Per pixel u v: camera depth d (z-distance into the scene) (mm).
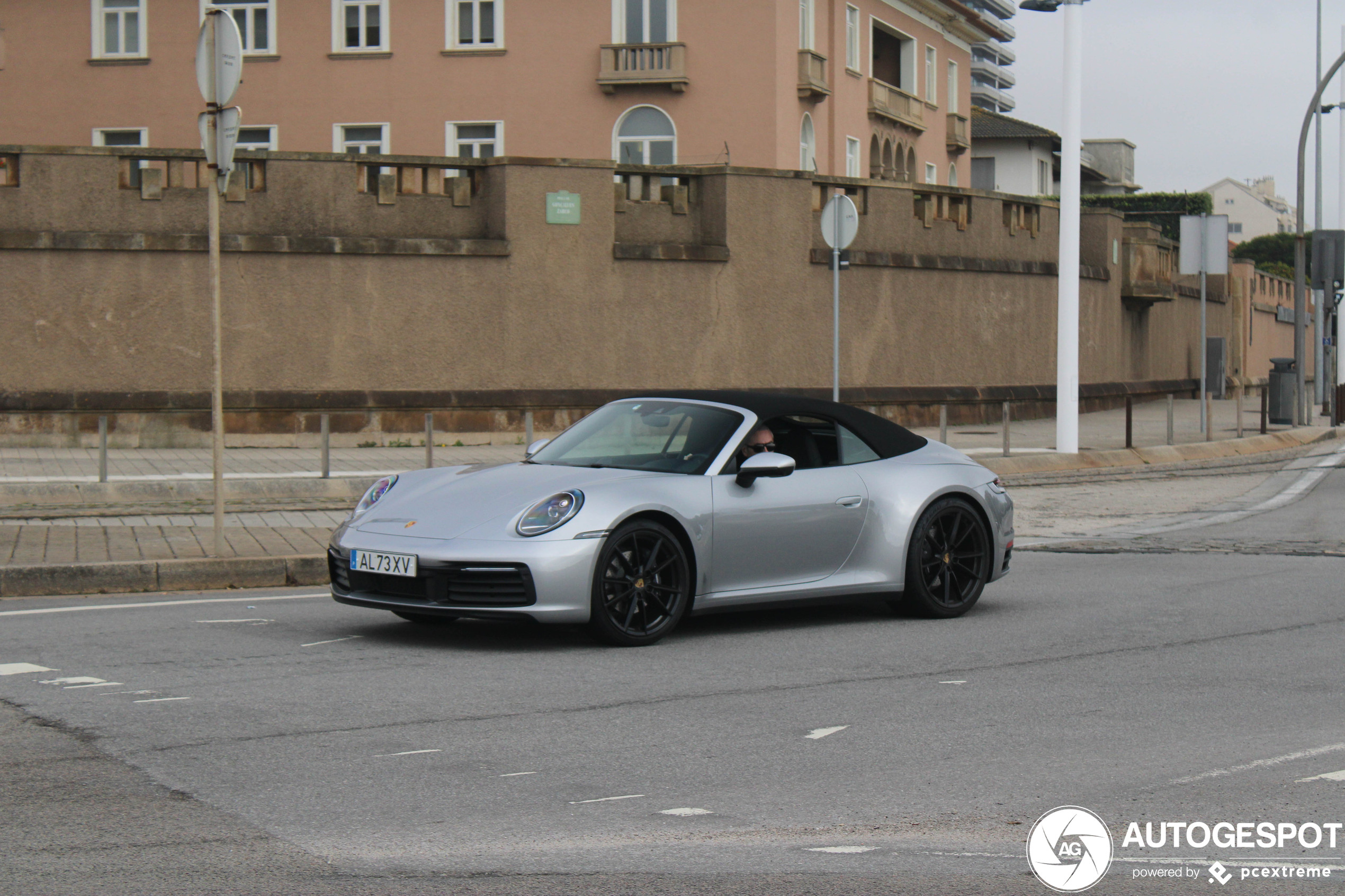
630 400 9070
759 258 24047
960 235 27281
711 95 33812
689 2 33812
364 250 21828
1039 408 28891
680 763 5516
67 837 4523
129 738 5727
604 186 22984
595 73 33906
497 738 5844
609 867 4320
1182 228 23500
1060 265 20312
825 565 8555
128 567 9867
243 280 21422
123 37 34219
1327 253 29125
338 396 21703
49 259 20828
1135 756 5684
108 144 34219
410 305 22109
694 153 33906
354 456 19703
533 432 22500
